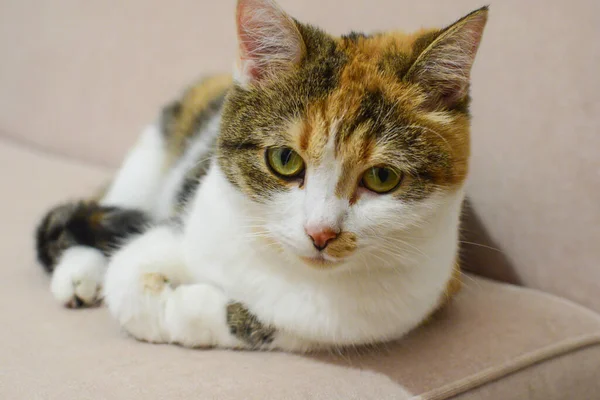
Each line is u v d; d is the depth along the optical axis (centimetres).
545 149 44
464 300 43
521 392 37
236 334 37
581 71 43
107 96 69
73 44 71
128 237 44
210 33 60
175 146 50
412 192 35
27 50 76
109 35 68
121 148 68
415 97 35
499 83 46
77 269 41
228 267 38
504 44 45
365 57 36
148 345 38
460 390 36
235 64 38
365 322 37
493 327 40
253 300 37
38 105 76
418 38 37
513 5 45
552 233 45
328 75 35
